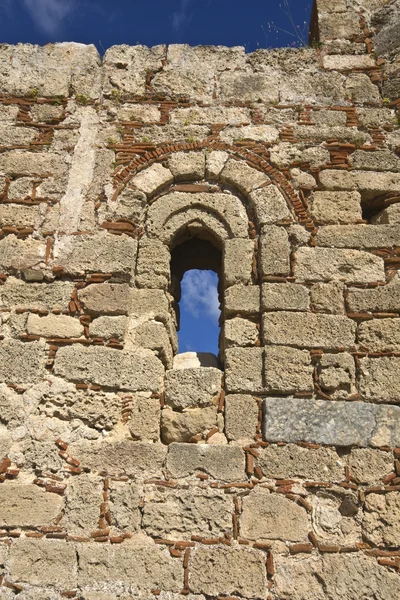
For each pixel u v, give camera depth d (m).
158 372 6.08
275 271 6.46
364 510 5.49
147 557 5.27
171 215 6.84
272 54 7.83
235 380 6.00
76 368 6.00
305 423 5.77
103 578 5.20
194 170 7.02
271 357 6.04
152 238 6.71
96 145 7.17
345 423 5.79
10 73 7.60
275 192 6.89
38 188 6.93
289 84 7.62
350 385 5.99
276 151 7.15
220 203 6.89
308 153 7.15
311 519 5.44
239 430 5.79
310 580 5.21
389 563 5.29
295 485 5.55
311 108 7.45
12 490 5.52
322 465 5.63
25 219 6.75
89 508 5.46
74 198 6.86
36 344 6.11
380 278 6.46
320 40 7.95
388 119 7.41
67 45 7.85
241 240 6.70
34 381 5.95
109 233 6.66
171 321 6.70
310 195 6.93
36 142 7.19
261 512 5.45
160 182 6.96
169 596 5.14
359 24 8.10
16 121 7.31
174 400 5.94
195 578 5.20
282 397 5.91
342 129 7.31
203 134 7.25
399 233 6.68
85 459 5.66
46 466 5.62
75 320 6.25
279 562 5.28
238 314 6.38
